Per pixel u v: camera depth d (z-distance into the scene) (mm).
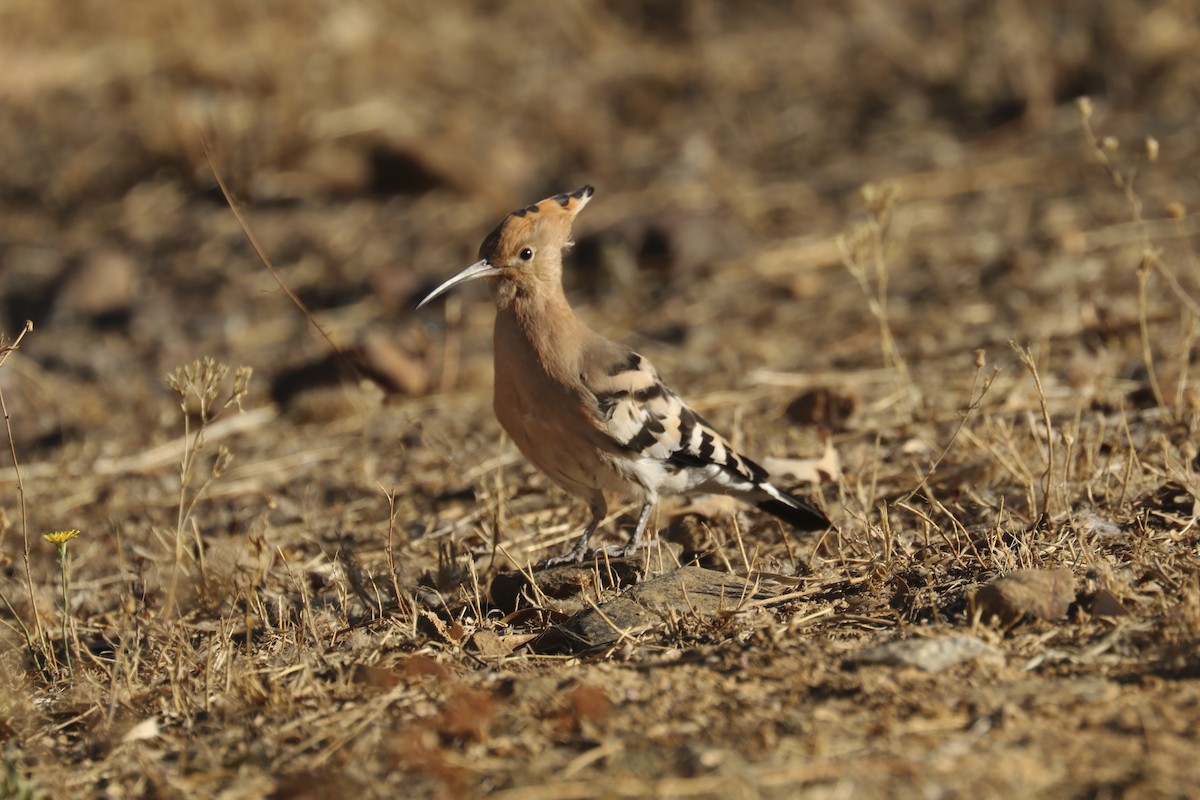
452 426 12688
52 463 12867
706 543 9461
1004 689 6516
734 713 6449
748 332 14672
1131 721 6102
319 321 16062
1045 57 20406
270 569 9492
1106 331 12594
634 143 20562
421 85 21547
